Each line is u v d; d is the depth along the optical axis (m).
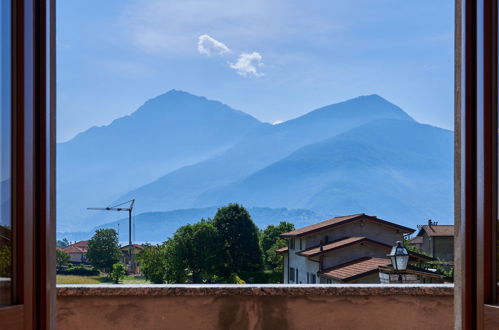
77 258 59.56
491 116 1.28
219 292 3.16
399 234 29.53
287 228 54.72
